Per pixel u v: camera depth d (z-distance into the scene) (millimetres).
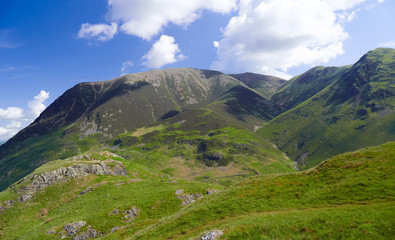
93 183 76750
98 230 44875
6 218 59969
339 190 27922
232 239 19266
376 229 16562
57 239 43188
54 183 74938
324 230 17859
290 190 32000
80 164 83875
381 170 28844
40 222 57969
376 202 22906
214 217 29875
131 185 71000
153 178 94250
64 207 63094
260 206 29734
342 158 35938
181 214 33875
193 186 67250
